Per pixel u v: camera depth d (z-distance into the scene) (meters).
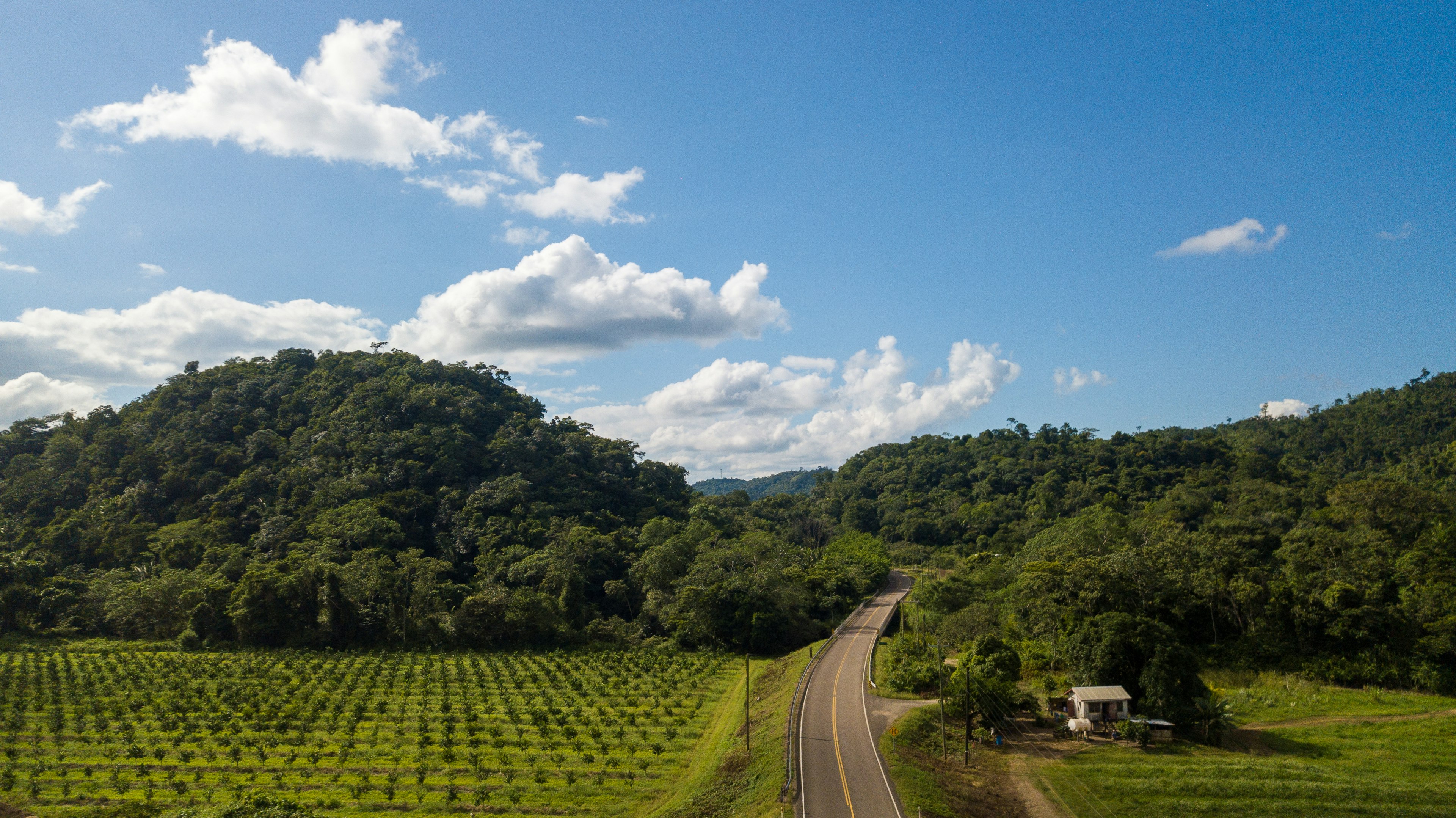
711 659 93.75
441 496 141.75
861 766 50.81
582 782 54.62
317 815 48.94
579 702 74.25
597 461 179.62
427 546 134.00
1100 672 65.06
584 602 114.75
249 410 163.25
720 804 48.59
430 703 73.19
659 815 48.78
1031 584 83.50
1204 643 81.56
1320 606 76.19
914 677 68.69
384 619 102.19
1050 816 46.06
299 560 109.88
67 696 74.94
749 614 99.50
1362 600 74.94
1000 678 64.44
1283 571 87.62
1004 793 49.31
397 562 116.81
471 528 130.25
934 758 54.53
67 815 49.00
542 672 87.44
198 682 81.31
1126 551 84.38
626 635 107.19
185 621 102.31
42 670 85.75
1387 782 49.31
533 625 101.81
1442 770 52.25
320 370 187.50
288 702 72.88
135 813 47.44
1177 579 81.00
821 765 51.12
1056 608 80.12
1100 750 56.84
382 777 55.38
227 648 98.00
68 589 108.44
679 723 67.50
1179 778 50.38
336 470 143.88
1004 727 61.06
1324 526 101.19
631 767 57.47
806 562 139.88
